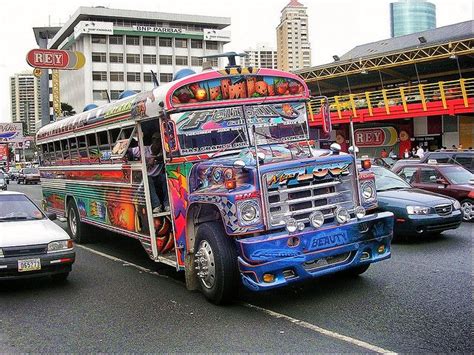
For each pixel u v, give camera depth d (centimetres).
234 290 634
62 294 742
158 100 711
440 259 884
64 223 1553
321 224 611
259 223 588
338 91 3888
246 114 741
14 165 8512
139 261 971
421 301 637
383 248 675
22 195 943
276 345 509
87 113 1045
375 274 783
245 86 743
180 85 700
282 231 606
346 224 629
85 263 961
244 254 581
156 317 618
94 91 8712
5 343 548
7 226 805
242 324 578
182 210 698
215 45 9625
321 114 787
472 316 574
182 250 706
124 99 862
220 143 720
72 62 2833
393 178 1201
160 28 9044
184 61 9375
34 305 691
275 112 764
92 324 602
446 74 3200
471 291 676
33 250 736
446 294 665
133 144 823
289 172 601
